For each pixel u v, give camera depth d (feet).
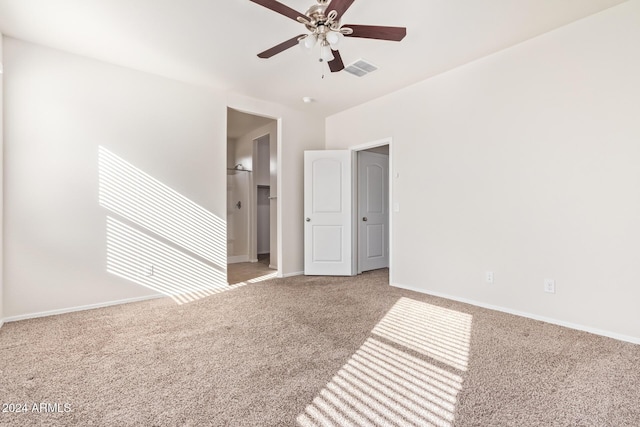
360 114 15.07
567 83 8.61
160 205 11.70
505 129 9.89
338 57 8.31
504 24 8.58
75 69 10.11
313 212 15.72
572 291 8.54
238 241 20.84
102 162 10.53
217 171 13.14
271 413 4.95
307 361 6.66
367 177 16.70
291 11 6.55
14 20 8.31
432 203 11.97
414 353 7.03
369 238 16.88
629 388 5.60
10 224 9.09
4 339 7.79
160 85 11.76
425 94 12.22
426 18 8.31
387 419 4.83
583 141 8.32
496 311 9.96
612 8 7.86
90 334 8.13
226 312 9.91
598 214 8.09
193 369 6.32
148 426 4.64
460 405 5.16
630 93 7.61
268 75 11.80
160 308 10.34
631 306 7.61
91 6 7.74
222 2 7.63
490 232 10.27
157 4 7.68
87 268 10.27
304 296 11.78
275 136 18.11
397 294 12.03
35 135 9.45
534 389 5.60
